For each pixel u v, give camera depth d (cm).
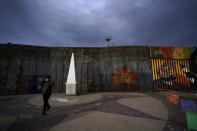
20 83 906
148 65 1041
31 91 913
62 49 1041
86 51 1065
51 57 1013
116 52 1073
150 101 564
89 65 1042
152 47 1074
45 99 362
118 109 412
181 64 1035
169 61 1045
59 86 968
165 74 1019
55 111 388
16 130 240
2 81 880
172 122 285
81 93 927
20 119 310
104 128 247
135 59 1056
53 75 982
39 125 266
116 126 258
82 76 1012
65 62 1021
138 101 566
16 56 936
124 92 970
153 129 243
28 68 944
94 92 984
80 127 253
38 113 368
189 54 1052
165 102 538
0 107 452
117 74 1033
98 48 1082
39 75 955
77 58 1042
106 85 1011
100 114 351
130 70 1037
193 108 424
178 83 994
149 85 1001
